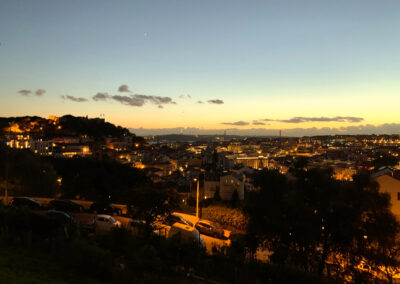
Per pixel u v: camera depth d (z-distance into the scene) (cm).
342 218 2155
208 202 4831
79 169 6094
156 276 1376
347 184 2223
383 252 2058
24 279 1108
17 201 3070
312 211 2195
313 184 2283
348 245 2092
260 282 1667
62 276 1244
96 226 2442
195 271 1639
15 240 1561
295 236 2203
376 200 2092
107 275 1334
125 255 1585
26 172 4647
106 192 5059
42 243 1593
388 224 2005
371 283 2062
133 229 2347
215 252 2080
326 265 2267
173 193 2548
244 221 3244
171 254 1680
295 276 1738
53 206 3250
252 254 2377
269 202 2392
